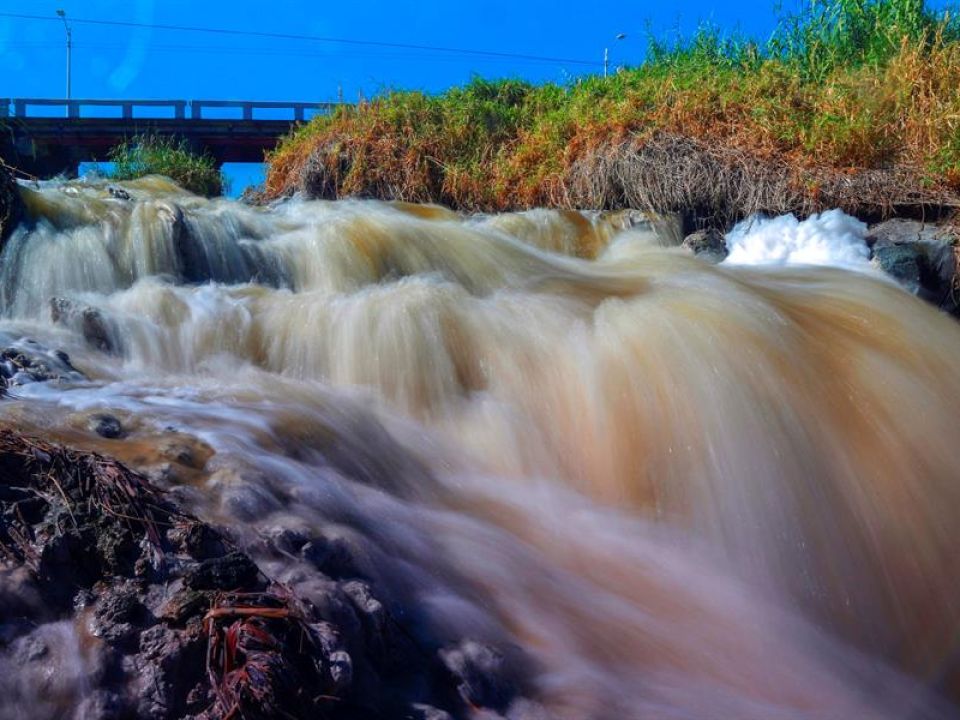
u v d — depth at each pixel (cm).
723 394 634
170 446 435
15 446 378
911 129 1112
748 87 1248
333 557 394
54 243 736
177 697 319
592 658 416
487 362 669
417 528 461
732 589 534
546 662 401
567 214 1067
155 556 349
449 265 845
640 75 1434
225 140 3216
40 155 2706
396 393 652
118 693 315
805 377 663
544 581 462
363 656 361
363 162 1434
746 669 462
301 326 678
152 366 636
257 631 324
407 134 1473
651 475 614
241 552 362
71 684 312
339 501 443
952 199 1007
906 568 605
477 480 565
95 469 372
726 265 938
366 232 844
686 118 1198
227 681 315
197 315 678
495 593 435
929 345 762
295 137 1730
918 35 1273
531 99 1562
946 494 643
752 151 1122
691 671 437
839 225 1012
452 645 385
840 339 726
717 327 671
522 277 841
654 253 984
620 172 1172
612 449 626
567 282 825
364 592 377
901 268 916
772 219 1062
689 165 1124
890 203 1020
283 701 315
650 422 629
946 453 669
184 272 766
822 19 1377
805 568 588
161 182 1162
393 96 1568
